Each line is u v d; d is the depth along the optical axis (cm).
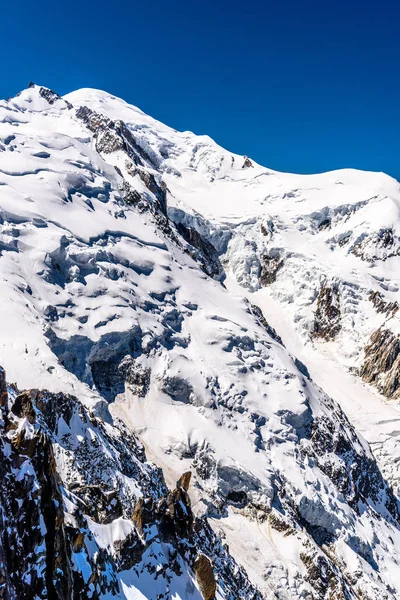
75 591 2086
